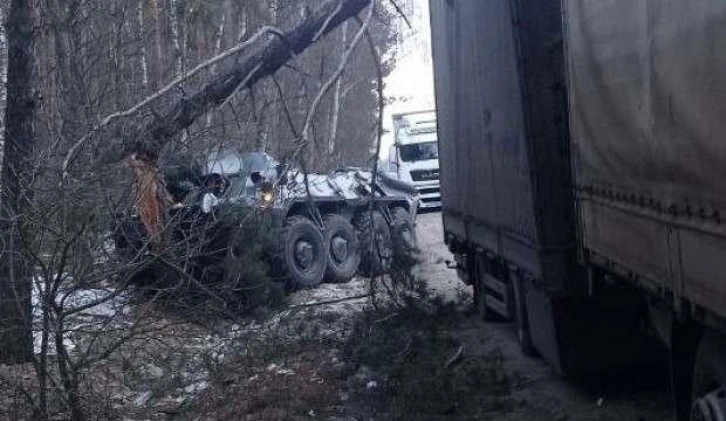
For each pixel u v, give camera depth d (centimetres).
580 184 694
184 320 862
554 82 754
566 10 712
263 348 961
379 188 1555
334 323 1130
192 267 891
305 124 756
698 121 451
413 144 2892
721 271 436
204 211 918
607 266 638
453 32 1088
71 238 679
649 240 541
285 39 845
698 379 536
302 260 1311
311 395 851
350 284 1414
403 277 1177
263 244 1085
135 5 1038
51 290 689
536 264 766
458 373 894
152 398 845
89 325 785
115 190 754
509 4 767
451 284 1462
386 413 803
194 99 891
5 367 762
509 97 812
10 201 732
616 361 775
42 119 899
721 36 417
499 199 899
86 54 945
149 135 853
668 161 499
